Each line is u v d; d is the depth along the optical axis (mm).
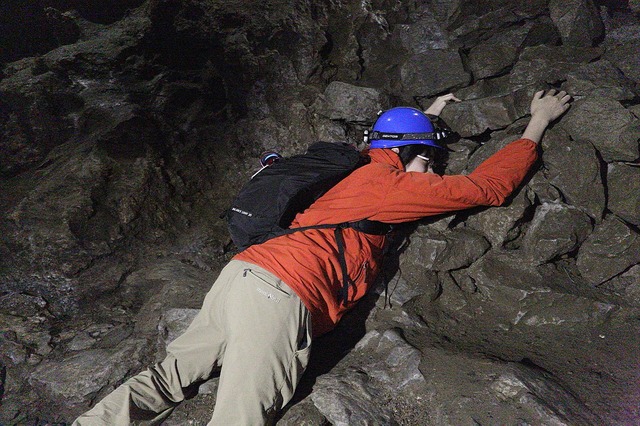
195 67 5352
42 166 4922
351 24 4781
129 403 2449
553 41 4230
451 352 2818
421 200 2676
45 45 7441
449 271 3281
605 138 3201
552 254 3090
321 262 2545
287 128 4598
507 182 2887
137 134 4738
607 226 3133
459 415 2463
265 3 5051
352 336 3104
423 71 4250
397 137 3037
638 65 3799
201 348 2600
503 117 3602
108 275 3949
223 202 4504
